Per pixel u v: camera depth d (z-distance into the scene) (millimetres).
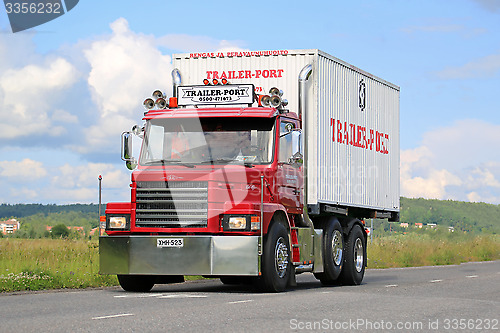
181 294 14062
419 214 156875
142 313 10500
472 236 44562
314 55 17500
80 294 14086
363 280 20828
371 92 21141
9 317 10023
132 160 14992
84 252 23000
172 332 8672
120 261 14508
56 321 9547
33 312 10656
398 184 23234
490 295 14500
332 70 18469
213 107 15398
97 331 8672
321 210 17609
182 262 14219
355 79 20000
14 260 20062
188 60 18172
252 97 15312
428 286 17031
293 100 17453
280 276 14898
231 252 14133
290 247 15375
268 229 14633
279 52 17656
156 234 14547
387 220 23031
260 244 14211
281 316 10266
